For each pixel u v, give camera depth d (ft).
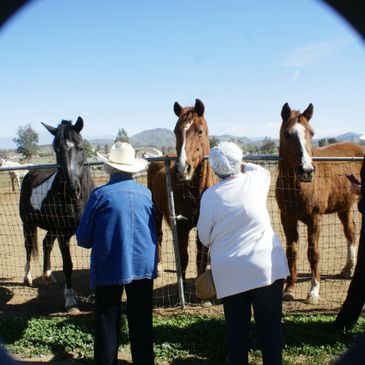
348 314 14.28
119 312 12.01
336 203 19.88
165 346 14.26
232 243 10.19
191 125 17.19
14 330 15.53
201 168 17.66
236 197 10.22
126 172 12.11
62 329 15.47
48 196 18.72
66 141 17.04
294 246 18.33
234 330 10.25
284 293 18.47
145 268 11.84
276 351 10.00
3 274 23.86
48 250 21.67
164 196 20.26
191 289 20.24
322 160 16.92
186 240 18.70
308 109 17.56
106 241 11.48
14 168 18.01
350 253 21.43
